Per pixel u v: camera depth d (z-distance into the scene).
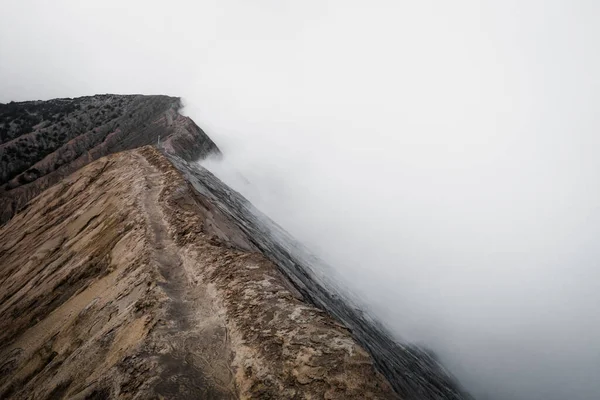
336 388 6.38
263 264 11.20
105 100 135.88
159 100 133.75
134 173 22.75
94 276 13.01
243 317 8.59
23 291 15.15
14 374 9.80
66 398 7.14
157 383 6.39
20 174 90.94
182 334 8.05
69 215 22.36
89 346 8.62
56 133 108.44
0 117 116.62
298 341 7.50
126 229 15.09
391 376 18.19
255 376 6.83
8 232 27.75
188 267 11.70
